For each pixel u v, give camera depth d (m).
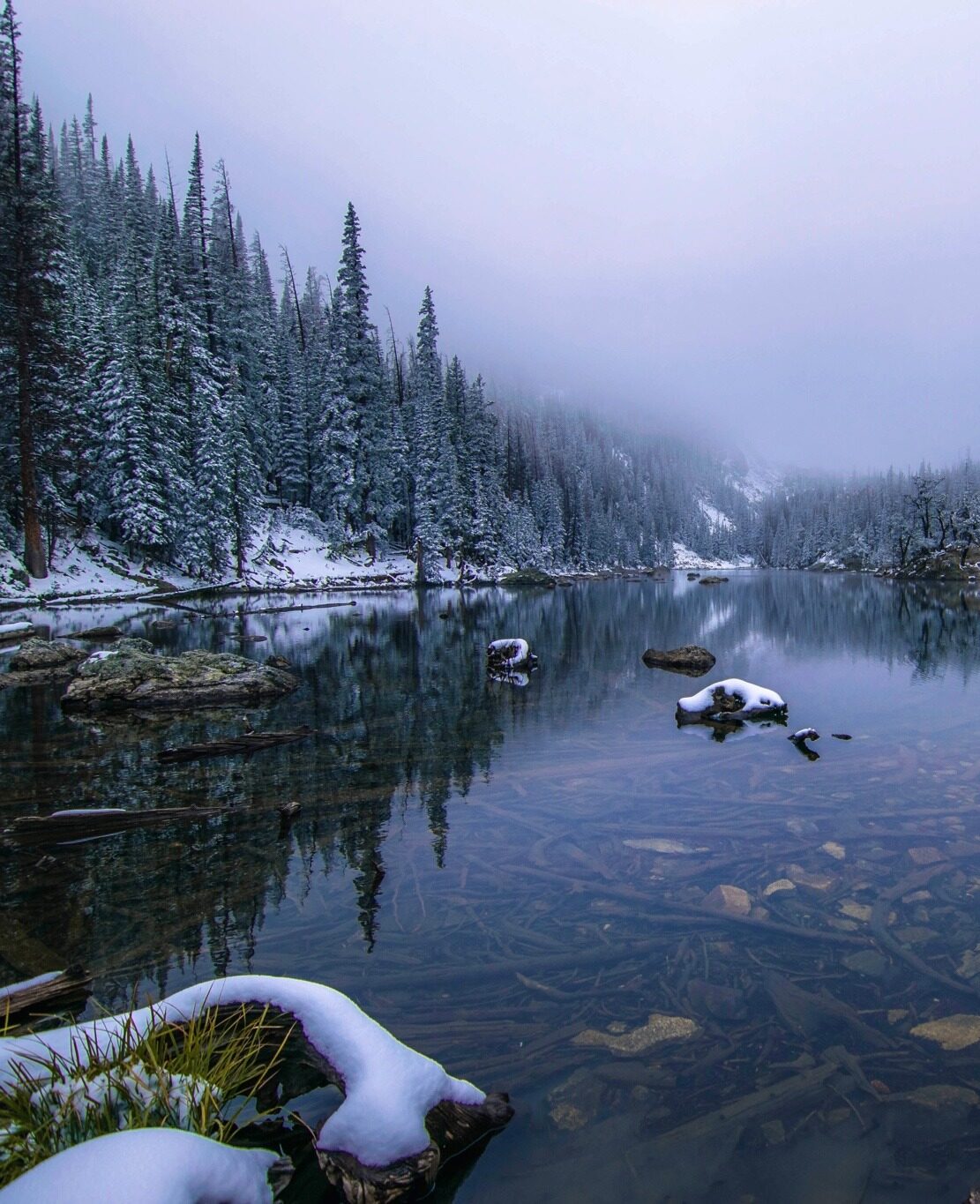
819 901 5.30
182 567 42.06
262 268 74.75
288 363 57.72
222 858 6.24
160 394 39.69
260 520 49.81
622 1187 2.75
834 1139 2.98
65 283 37.09
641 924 4.98
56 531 35.72
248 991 3.49
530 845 6.52
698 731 11.34
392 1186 2.57
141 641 17.34
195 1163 2.25
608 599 51.00
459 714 12.70
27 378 30.02
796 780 8.57
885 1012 3.90
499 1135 3.03
